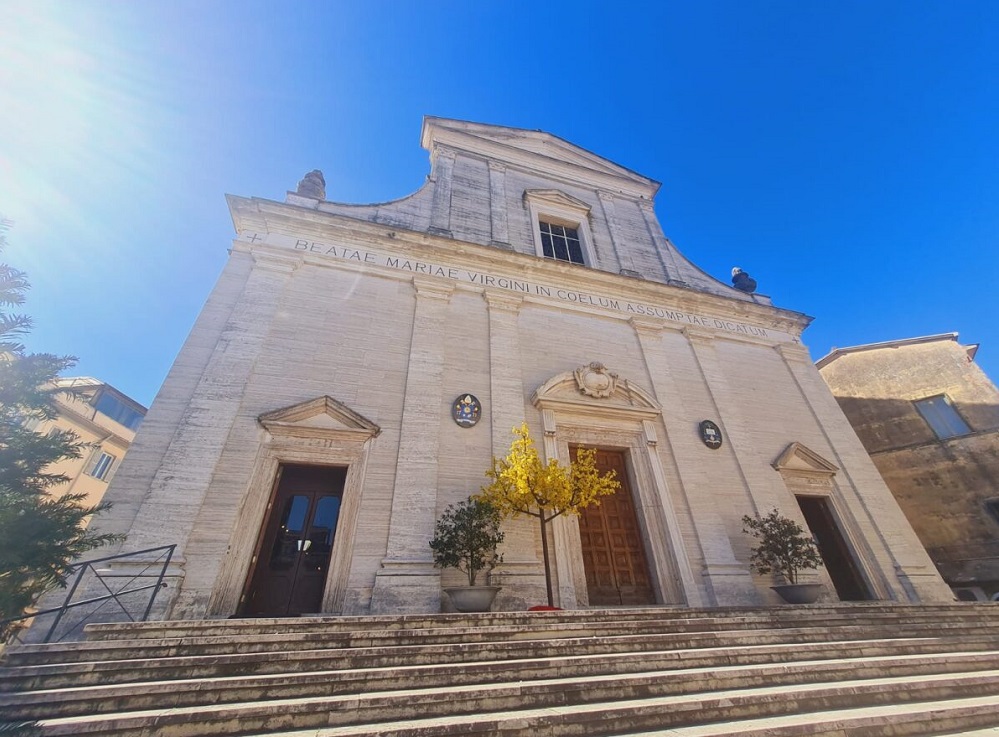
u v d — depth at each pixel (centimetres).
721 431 1271
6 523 472
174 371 905
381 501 888
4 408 512
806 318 1661
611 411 1167
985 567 1362
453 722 349
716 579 995
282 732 348
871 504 1266
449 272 1270
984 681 491
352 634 524
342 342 1053
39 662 440
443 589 820
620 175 1855
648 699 420
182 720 349
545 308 1323
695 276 1691
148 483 786
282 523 870
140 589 649
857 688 446
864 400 1773
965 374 1605
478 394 1085
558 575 908
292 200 1252
